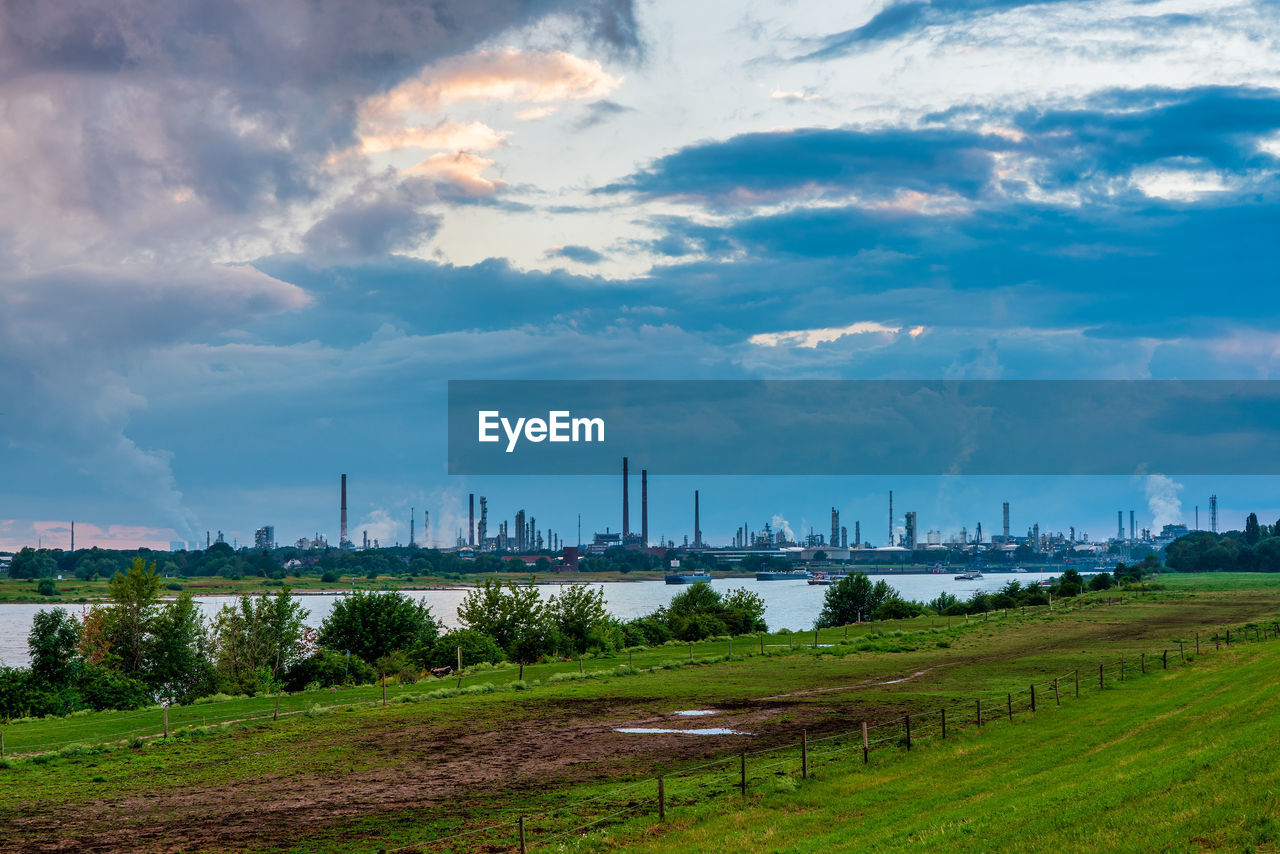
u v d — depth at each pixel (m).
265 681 93.88
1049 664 84.62
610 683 82.94
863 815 36.97
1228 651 82.88
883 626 142.12
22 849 36.94
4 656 150.88
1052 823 29.98
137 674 97.31
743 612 142.62
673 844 34.59
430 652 107.19
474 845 35.88
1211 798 28.31
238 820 40.56
